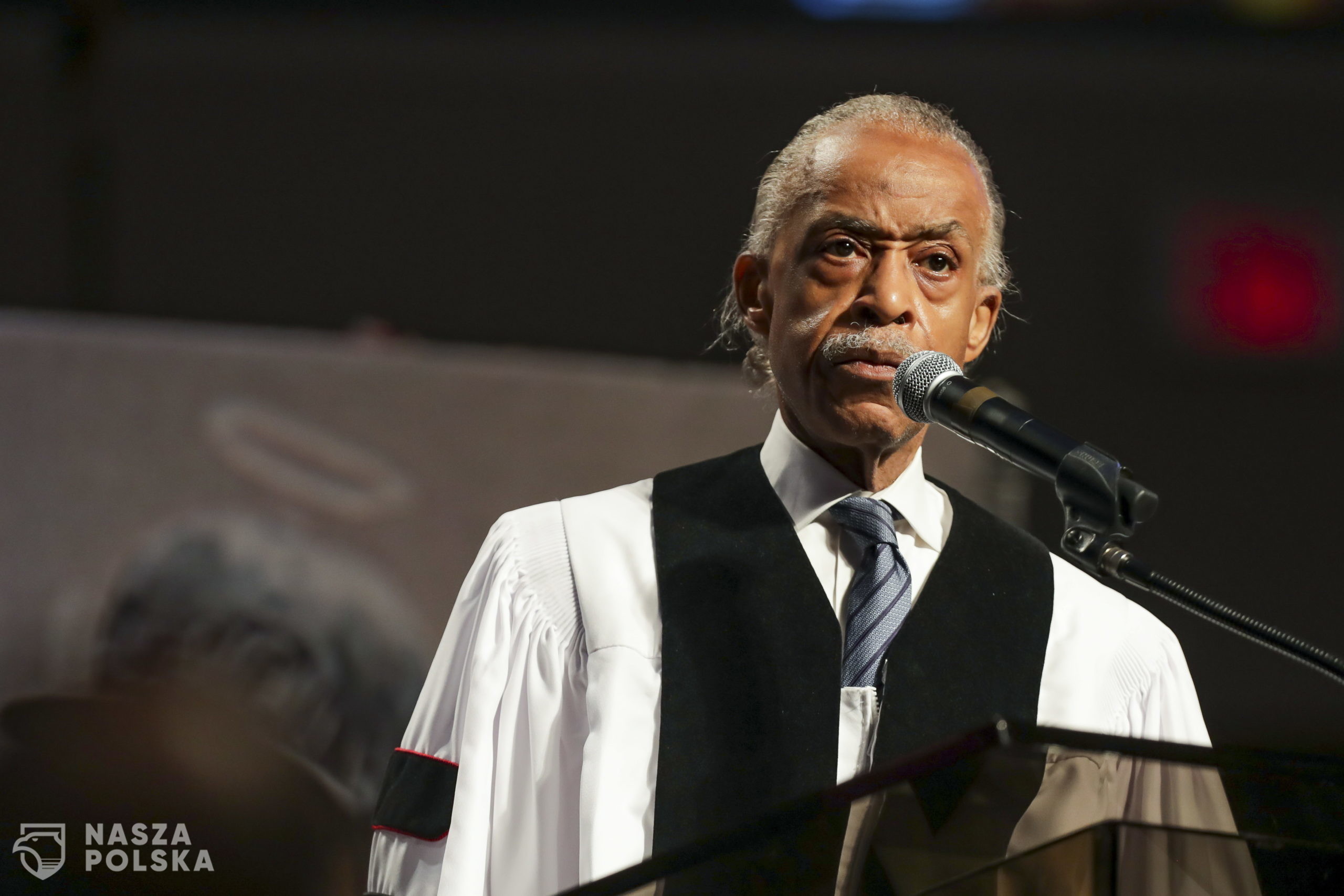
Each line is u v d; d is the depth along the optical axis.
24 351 12.35
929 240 6.52
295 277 17.45
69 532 12.21
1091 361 17.92
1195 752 3.93
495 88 17.78
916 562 6.99
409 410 12.78
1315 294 17.94
